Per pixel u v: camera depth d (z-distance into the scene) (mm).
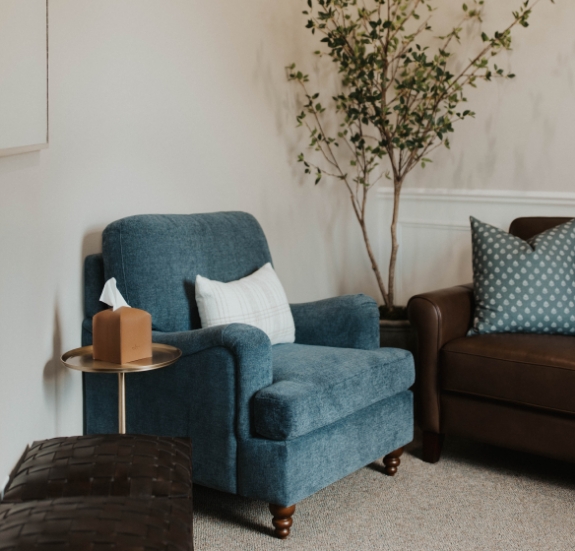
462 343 2594
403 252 3896
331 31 3283
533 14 3344
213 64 2980
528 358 2426
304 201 3541
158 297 2375
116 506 1273
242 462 2092
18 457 1793
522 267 2721
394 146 3426
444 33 3613
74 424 2406
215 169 3033
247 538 2127
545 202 3396
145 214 2486
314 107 3549
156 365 2016
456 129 3629
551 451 2424
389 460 2602
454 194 3664
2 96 1615
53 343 2199
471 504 2363
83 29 2365
